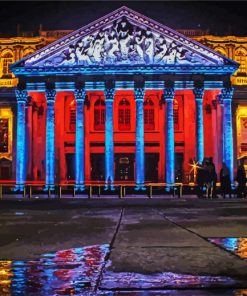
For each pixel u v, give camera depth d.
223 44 58.91
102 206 25.84
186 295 5.41
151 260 7.73
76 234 11.89
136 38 50.72
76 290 5.71
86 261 7.79
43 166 56.47
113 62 50.38
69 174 57.69
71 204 28.39
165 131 50.62
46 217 17.91
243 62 58.81
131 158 58.06
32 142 56.00
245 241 10.14
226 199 34.59
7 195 45.75
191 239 10.55
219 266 7.15
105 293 5.55
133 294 5.49
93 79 50.38
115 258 7.98
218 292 5.54
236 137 56.81
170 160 49.22
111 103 50.00
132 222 15.27
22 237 11.36
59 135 57.53
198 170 38.12
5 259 8.09
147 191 47.72
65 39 50.59
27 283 6.13
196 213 19.56
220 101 51.56
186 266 7.16
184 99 57.56
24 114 51.06
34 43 59.06
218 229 12.81
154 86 50.28
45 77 50.66
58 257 8.25
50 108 50.38
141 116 49.78
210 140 57.00
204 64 50.16
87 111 57.88
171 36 50.50
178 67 49.97
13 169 57.03
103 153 57.72
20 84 50.72
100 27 50.72
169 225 14.07
